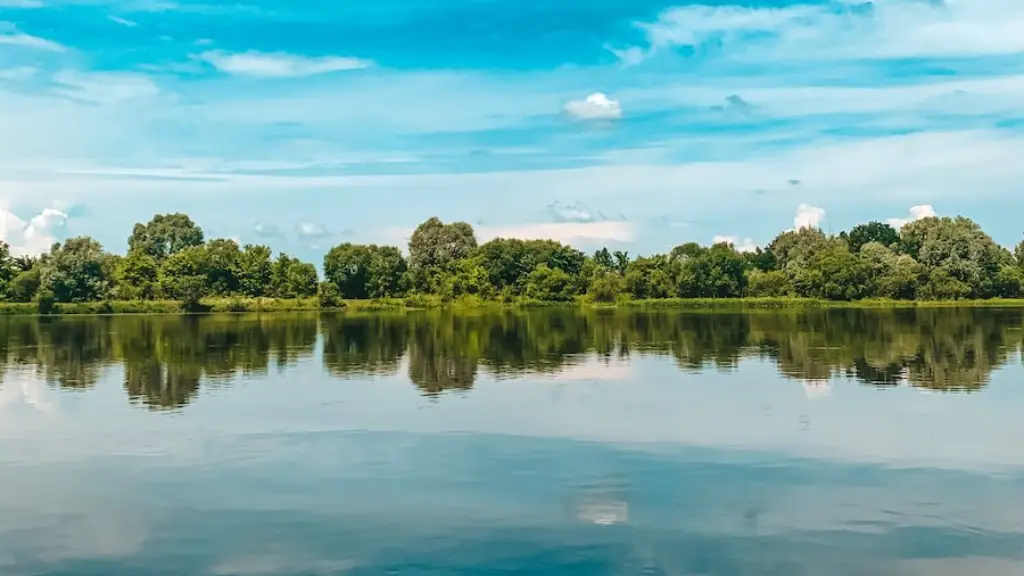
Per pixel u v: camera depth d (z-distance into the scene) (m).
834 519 21.23
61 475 25.81
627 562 18.55
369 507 22.42
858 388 41.62
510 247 180.12
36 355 61.12
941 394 39.53
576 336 77.25
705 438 30.23
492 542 19.78
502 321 107.00
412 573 18.02
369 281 170.12
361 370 50.53
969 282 151.50
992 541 19.70
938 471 25.66
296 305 149.00
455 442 29.84
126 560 18.92
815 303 146.38
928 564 18.42
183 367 52.72
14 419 34.78
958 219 169.38
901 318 103.19
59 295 144.50
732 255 165.25
